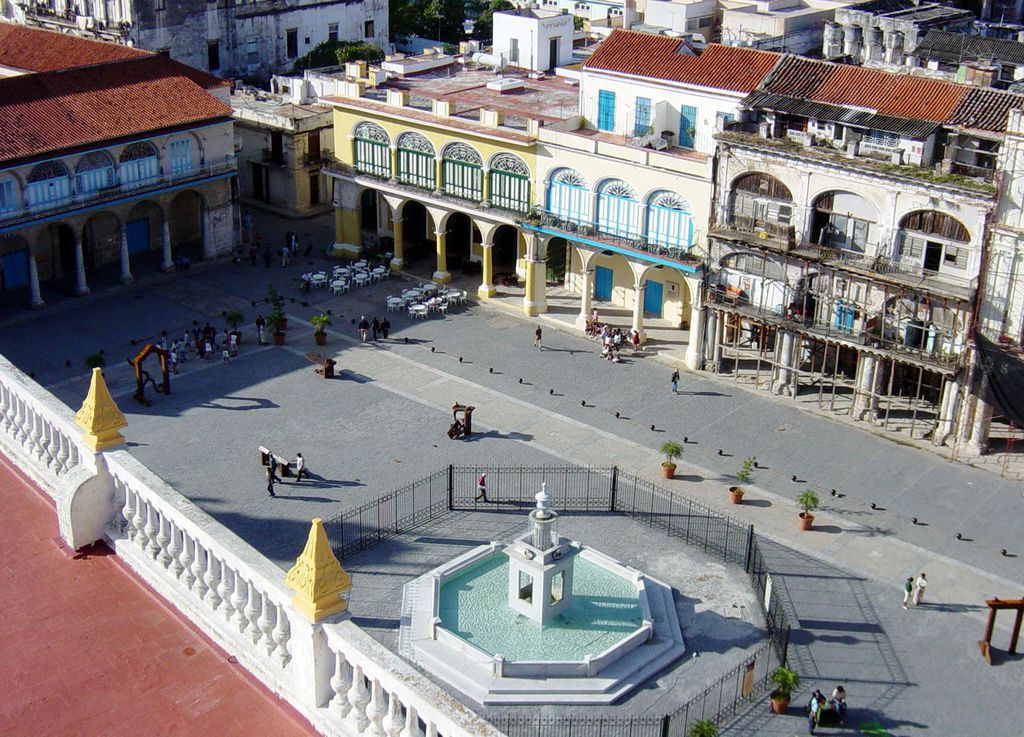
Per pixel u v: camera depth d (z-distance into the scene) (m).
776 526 58.25
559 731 43.19
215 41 119.12
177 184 88.12
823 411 70.31
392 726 14.38
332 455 64.25
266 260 92.94
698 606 51.47
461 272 92.06
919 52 86.00
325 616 14.84
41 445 20.19
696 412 70.19
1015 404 63.41
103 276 90.06
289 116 101.94
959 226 62.44
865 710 45.19
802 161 66.50
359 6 133.25
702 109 75.19
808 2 105.81
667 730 41.00
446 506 59.09
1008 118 59.12
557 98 91.06
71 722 14.76
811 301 70.00
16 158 77.06
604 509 59.34
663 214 75.44
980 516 59.69
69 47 98.56
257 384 72.88
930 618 51.34
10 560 18.09
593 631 48.31
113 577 17.89
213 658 16.25
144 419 67.88
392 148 88.19
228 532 16.58
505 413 69.69
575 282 88.56
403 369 75.56
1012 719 45.03
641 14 110.94
